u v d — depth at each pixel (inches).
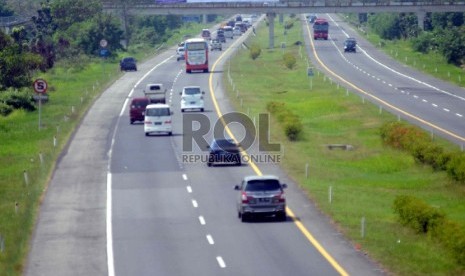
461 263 2342.5
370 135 5083.7
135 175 3885.3
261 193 2935.5
